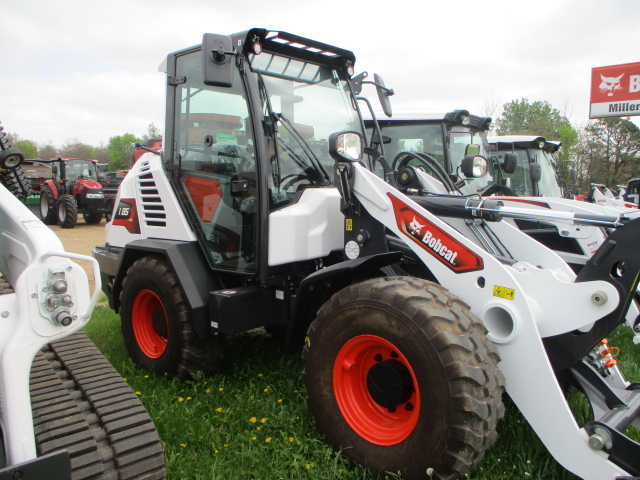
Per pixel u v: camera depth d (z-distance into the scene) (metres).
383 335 2.46
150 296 3.84
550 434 2.33
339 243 3.44
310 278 2.89
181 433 2.91
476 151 7.37
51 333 1.57
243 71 3.29
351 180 3.04
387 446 2.47
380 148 4.01
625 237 2.31
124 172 20.45
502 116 42.53
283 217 3.22
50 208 16.22
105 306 6.26
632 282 2.29
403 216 2.83
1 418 1.57
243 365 3.87
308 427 2.92
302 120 3.56
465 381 2.23
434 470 2.30
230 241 3.46
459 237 2.62
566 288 2.45
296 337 3.16
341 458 2.65
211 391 3.42
